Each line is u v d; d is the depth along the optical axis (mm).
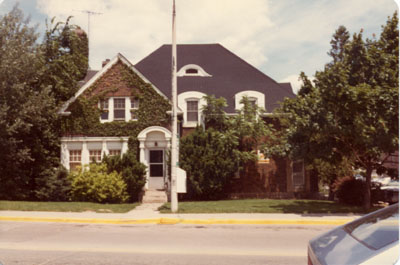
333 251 3320
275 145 20359
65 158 20922
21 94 18469
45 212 14016
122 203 18406
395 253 2977
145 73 25750
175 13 14891
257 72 25219
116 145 21000
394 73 14477
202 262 7133
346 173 19281
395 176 15688
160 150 21047
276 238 9789
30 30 19750
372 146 14148
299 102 15156
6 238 9672
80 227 11688
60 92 21484
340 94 13750
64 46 22031
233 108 22656
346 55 15578
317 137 15547
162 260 7297
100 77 21422
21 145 19859
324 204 17469
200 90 23672
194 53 27391
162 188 20812
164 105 21172
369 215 4148
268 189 21797
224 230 11188
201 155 19797
